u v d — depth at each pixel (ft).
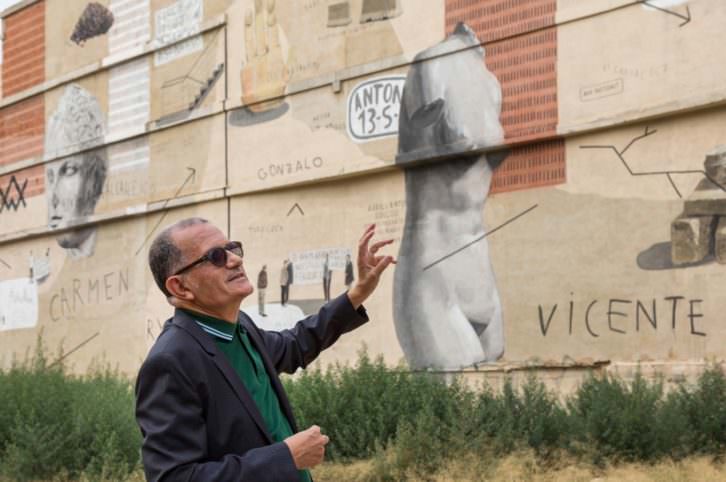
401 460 32.27
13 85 80.59
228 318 11.03
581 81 42.86
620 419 32.40
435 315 48.21
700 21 39.01
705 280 38.27
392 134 50.70
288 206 56.85
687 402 33.47
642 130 40.98
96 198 71.20
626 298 40.75
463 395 37.22
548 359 43.19
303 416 36.60
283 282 56.70
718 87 38.22
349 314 12.63
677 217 39.47
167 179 65.16
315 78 54.90
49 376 40.24
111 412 36.40
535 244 44.32
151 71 67.10
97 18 72.18
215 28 62.08
